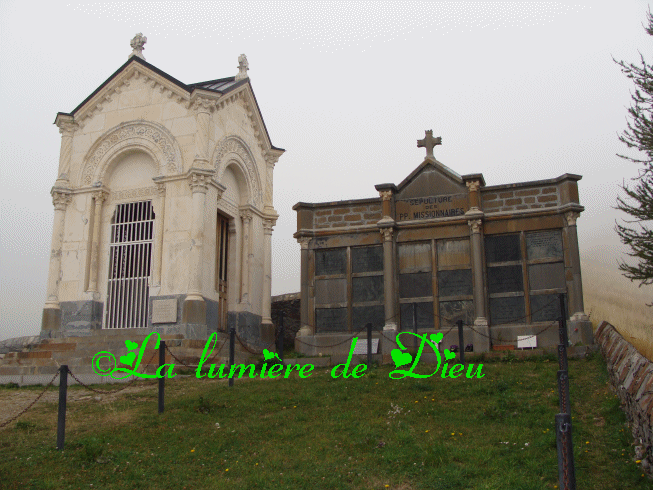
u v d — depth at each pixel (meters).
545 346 19.72
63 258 24.89
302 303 22.64
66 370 11.38
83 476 9.74
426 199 22.25
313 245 23.06
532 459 9.53
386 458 9.95
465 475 9.17
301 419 12.56
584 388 13.66
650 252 17.00
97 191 25.09
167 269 23.09
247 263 27.19
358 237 22.72
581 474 9.02
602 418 11.38
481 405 12.79
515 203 21.23
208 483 9.46
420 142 23.05
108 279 24.64
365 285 22.34
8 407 14.66
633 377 10.43
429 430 11.34
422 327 21.30
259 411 13.38
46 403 14.88
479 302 20.53
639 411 9.52
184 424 12.50
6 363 20.94
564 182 20.69
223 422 12.60
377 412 12.70
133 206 25.14
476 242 21.03
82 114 25.84
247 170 27.78
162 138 24.47
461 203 21.88
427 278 21.69
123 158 25.45
